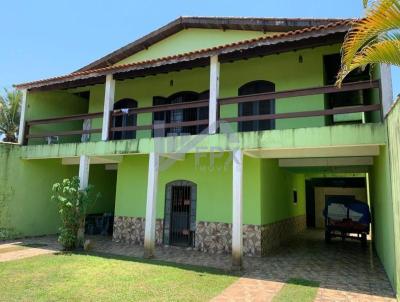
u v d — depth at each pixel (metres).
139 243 10.49
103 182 14.23
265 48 7.71
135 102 12.21
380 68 6.34
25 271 6.54
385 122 6.05
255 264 7.77
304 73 9.35
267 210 9.56
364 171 12.74
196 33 11.37
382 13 3.27
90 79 10.42
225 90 10.39
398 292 5.01
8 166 10.83
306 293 5.44
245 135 7.53
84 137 12.86
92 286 5.57
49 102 12.62
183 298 5.03
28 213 11.35
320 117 8.99
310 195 18.34
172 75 11.56
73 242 9.09
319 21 8.86
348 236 11.35
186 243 9.88
